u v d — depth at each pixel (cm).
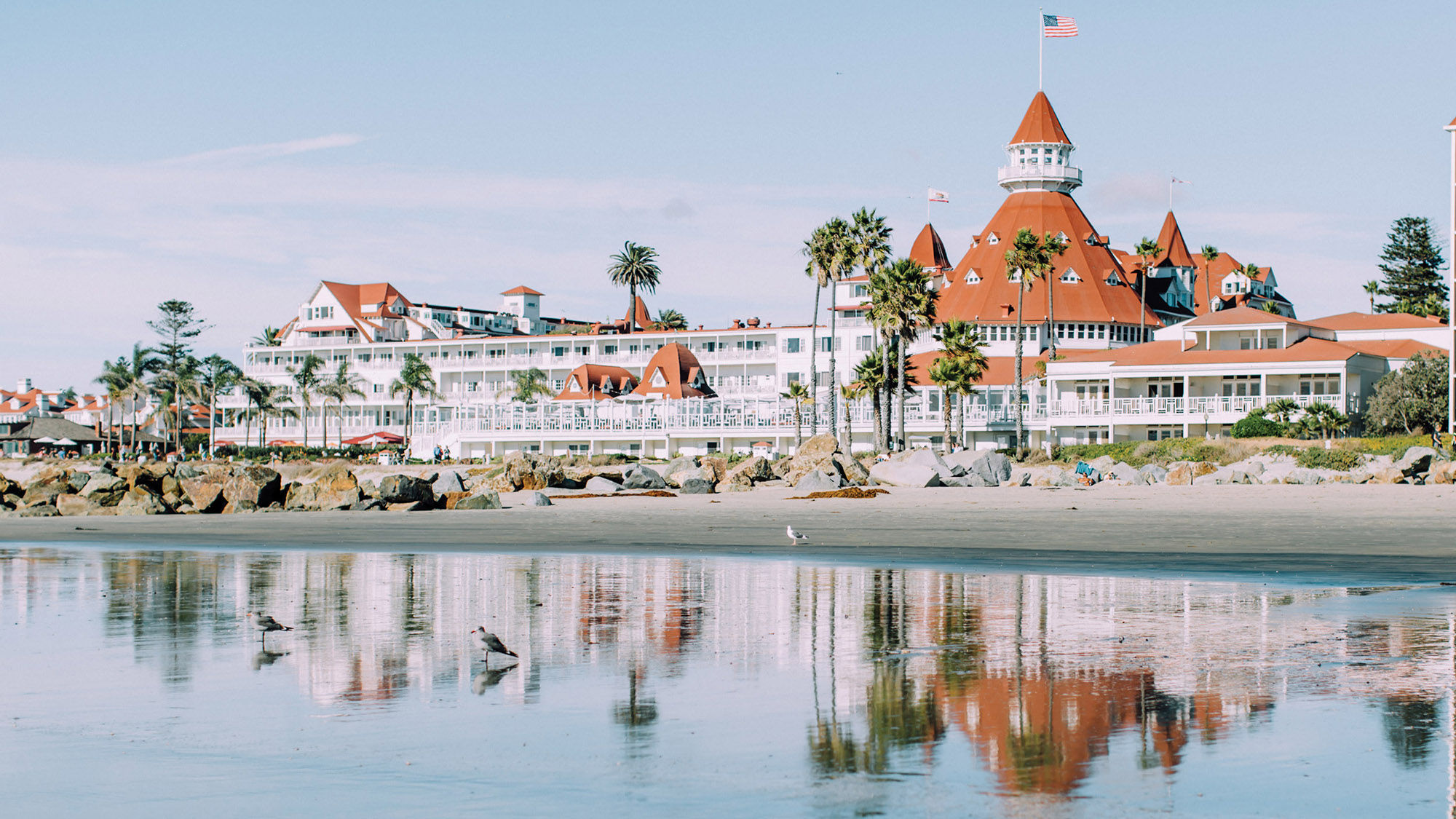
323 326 15850
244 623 1658
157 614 1758
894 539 3297
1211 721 1017
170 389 14862
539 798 828
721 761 912
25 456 14888
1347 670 1238
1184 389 9550
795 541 3112
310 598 1967
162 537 3684
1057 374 9975
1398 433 8638
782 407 10762
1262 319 9875
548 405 11506
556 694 1160
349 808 811
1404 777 854
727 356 13238
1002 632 1525
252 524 4388
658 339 13700
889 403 9638
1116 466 6819
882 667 1285
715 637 1505
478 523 4303
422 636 1532
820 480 6288
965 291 13500
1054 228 13725
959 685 1180
